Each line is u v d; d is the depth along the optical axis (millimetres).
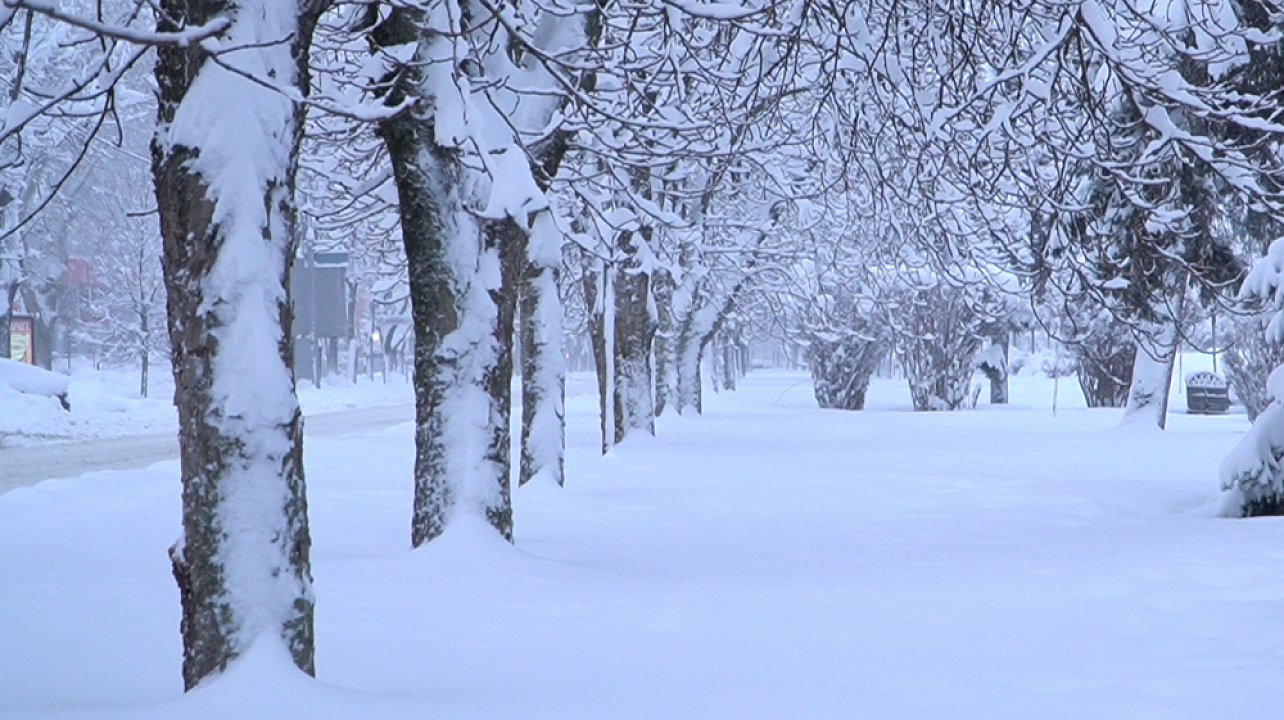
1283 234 21703
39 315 63219
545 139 12391
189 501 6449
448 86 11438
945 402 50688
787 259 36938
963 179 15539
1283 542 12898
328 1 7113
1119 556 11922
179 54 6512
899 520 16078
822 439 31641
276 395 6508
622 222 17969
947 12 14133
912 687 6480
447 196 12328
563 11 10930
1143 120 14492
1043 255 16875
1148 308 23469
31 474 22594
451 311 12469
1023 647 7512
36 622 8438
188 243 6438
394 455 24328
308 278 62000
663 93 16688
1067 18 12914
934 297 48625
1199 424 38844
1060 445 29438
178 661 7574
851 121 16875
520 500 17516
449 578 10930
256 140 6512
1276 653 7051
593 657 7457
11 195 43250
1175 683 6371
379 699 6215
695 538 14328
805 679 6715
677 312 39250
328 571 11273
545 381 19109
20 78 6398
